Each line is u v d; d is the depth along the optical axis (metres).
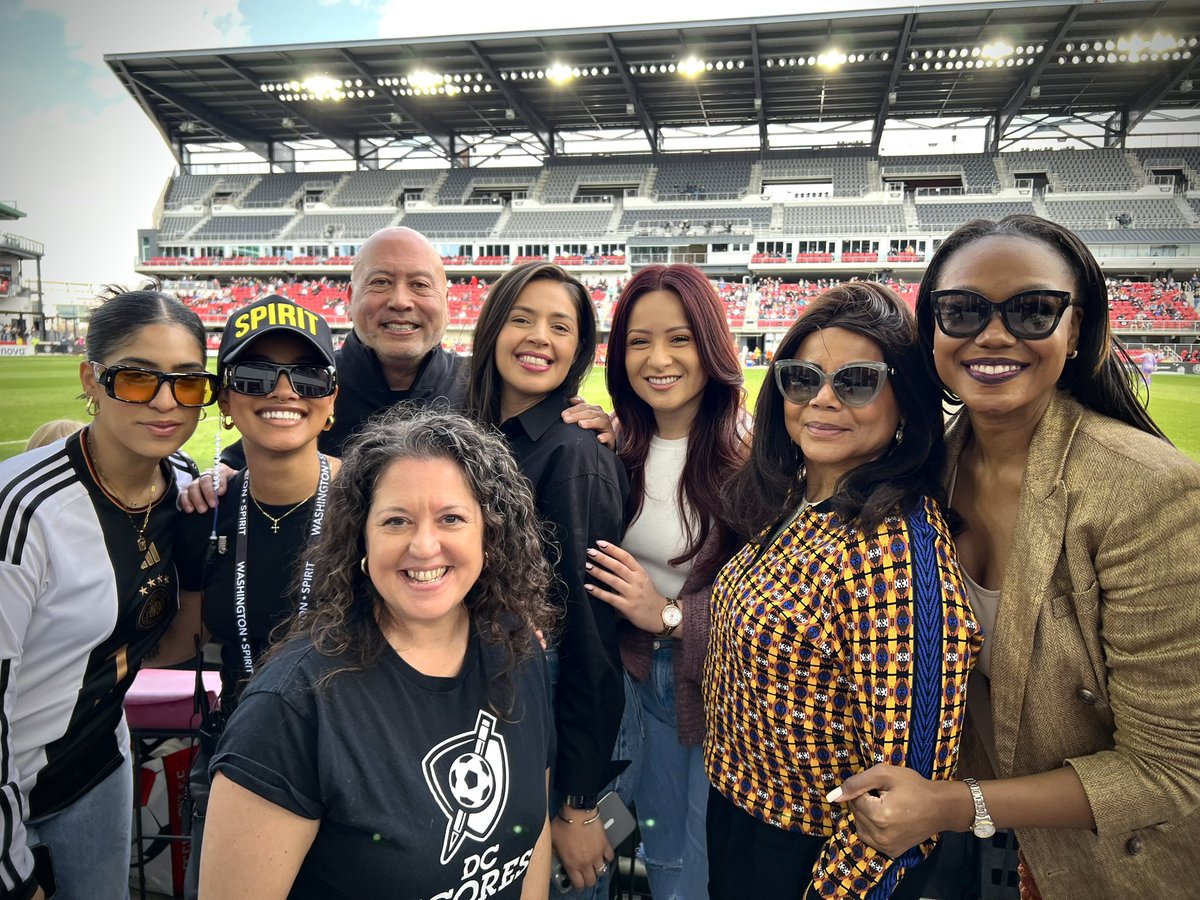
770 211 36.06
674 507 2.32
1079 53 29.05
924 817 1.43
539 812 1.58
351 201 40.72
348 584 1.44
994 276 1.50
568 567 1.98
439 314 3.31
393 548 1.40
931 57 29.80
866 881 1.51
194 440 12.45
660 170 40.09
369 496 1.46
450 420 1.56
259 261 38.72
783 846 1.71
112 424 1.91
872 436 1.76
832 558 1.60
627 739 2.34
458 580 1.45
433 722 1.45
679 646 2.19
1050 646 1.50
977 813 1.44
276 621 2.04
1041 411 1.60
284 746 1.32
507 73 33.19
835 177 37.75
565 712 1.98
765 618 1.66
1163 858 1.48
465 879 1.44
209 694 2.76
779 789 1.70
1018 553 1.54
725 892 1.83
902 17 26.61
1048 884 1.65
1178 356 24.89
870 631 1.50
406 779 1.37
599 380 18.44
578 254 36.69
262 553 2.07
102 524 1.96
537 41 29.83
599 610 2.04
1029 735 1.56
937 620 1.48
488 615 1.55
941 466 1.78
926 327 1.73
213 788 1.33
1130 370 1.60
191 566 2.20
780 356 1.90
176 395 1.91
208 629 2.17
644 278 2.27
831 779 1.65
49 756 1.99
